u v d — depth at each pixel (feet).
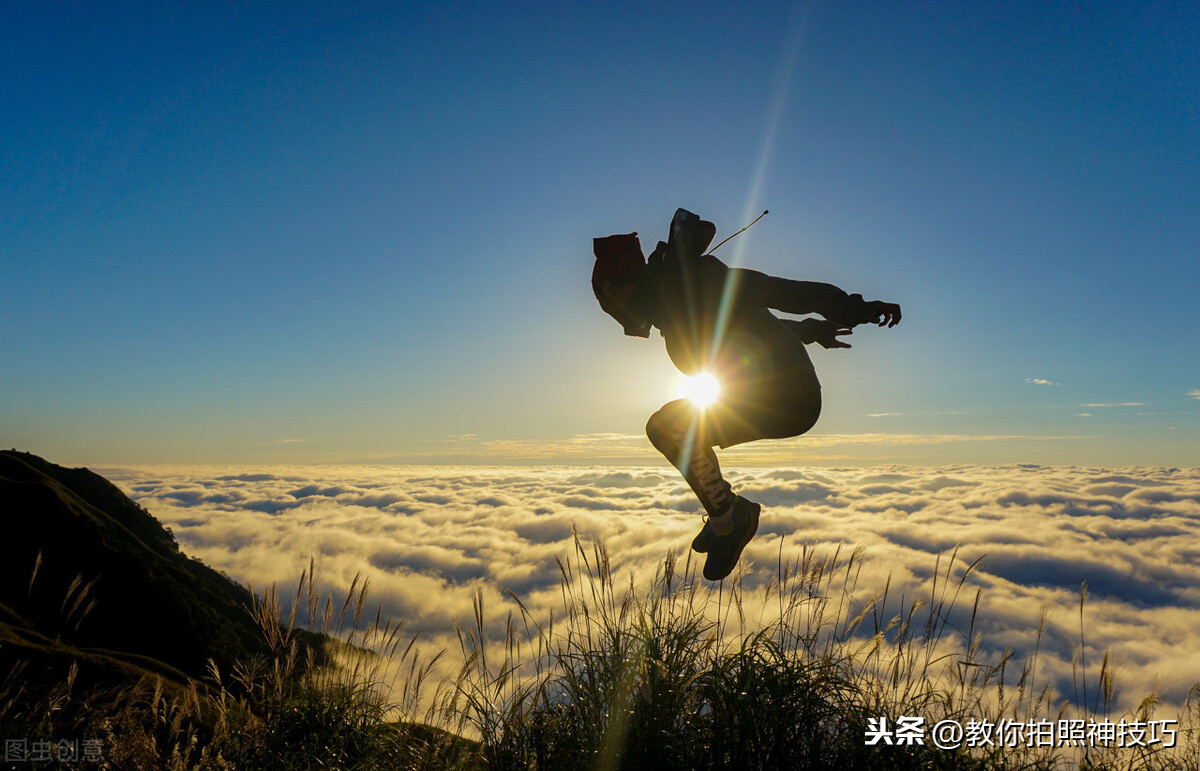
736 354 7.55
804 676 10.11
